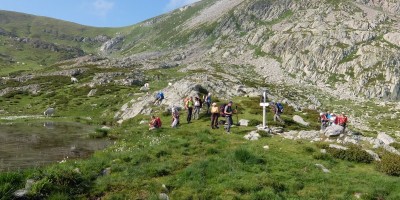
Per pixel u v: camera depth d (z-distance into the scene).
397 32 167.88
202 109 45.59
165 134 30.02
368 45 162.38
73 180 15.38
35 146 27.08
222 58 190.00
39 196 13.79
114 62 162.00
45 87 96.31
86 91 85.44
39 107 74.00
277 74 156.75
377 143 25.23
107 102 69.69
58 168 16.52
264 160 19.67
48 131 38.06
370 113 96.38
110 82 95.19
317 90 136.12
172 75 123.62
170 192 15.59
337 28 181.50
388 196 15.73
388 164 19.52
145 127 37.50
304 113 49.78
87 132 37.50
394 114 94.94
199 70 143.62
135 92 77.25
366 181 17.52
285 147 23.81
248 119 38.94
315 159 21.16
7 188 13.61
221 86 64.69
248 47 198.62
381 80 140.88
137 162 19.31
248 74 154.25
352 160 21.56
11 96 87.25
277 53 178.50
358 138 26.67
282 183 16.27
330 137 26.98
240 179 16.66
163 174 17.61
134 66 153.12
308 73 155.38
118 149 23.67
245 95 60.91
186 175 17.23
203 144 23.95
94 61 166.25
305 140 26.80
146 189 15.52
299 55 166.00
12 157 22.25
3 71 182.00
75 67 144.50
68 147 26.89
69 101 76.19
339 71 152.75
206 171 17.72
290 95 105.56
